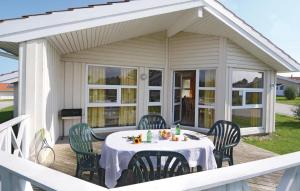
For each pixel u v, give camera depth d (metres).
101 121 7.85
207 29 7.59
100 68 7.80
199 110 8.16
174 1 6.09
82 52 7.47
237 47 7.88
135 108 8.41
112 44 7.89
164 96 8.78
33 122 4.56
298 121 13.46
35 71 4.57
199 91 8.13
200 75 8.12
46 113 4.96
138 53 8.30
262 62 8.53
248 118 8.36
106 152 3.25
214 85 7.80
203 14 6.90
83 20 5.02
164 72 8.77
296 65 8.45
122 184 3.09
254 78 8.45
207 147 3.35
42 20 4.63
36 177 1.04
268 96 8.77
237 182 1.22
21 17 4.49
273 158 1.46
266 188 3.60
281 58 8.14
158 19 6.80
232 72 7.82
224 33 7.43
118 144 3.34
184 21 7.16
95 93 7.73
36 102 4.59
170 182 1.01
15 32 4.46
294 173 1.50
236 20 7.13
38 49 4.62
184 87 8.70
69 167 4.49
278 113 17.83
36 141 4.58
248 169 1.24
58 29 4.77
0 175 1.35
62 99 7.23
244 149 6.23
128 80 8.27
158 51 8.63
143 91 8.45
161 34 8.65
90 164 3.51
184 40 8.38
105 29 5.84
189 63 8.29
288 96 33.47
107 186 3.13
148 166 2.77
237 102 8.02
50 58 5.48
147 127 5.38
